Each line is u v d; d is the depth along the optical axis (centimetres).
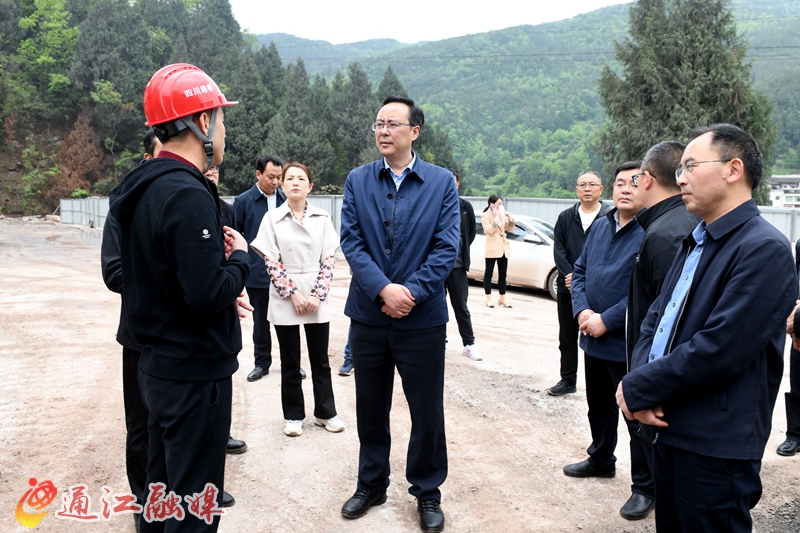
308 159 4850
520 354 611
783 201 5406
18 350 601
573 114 14450
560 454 366
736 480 180
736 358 173
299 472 338
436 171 287
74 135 4931
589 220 460
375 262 281
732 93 2573
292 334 382
